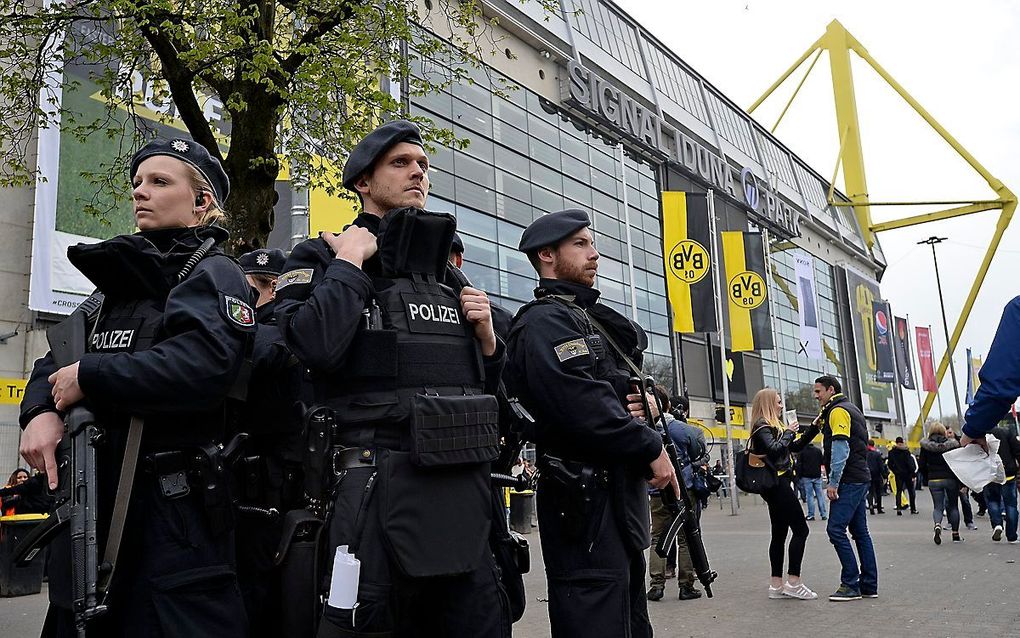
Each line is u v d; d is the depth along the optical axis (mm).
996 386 3553
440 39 9086
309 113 8312
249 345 2424
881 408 60625
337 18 7863
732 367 44250
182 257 2348
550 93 33500
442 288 2557
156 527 2135
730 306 24203
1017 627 5902
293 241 13773
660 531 7629
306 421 2350
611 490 3104
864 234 70250
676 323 22750
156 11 7234
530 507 16562
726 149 47875
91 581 1947
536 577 9469
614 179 37469
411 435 2289
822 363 57844
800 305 39094
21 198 13859
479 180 28953
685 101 44812
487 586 2402
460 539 2320
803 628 6070
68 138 13258
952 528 12781
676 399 8977
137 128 8883
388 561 2240
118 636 2115
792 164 59719
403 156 2695
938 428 12633
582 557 3055
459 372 2488
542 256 3664
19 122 8641
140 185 2465
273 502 2662
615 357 3424
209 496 2193
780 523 7445
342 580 2150
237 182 7605
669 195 23250
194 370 2131
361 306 2340
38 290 13156
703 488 8883
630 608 3191
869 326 59531
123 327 2248
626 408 3312
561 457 3133
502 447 2773
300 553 2316
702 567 3719
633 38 41062
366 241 2482
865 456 7406
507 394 3090
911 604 6938
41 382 2297
